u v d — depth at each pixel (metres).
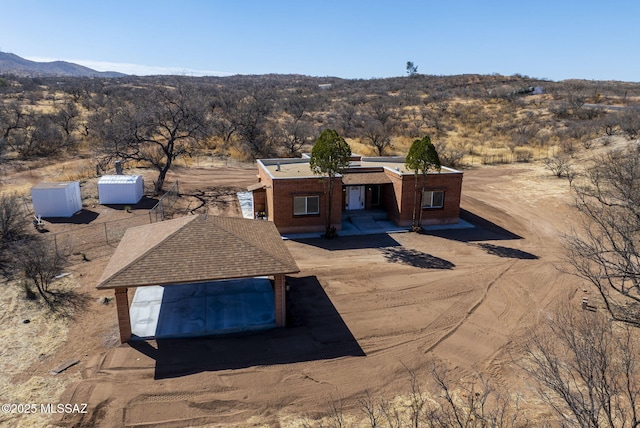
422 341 14.59
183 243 14.97
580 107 71.69
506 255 22.52
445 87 115.50
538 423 10.62
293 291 18.03
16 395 11.48
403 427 10.60
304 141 51.84
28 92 93.31
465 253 22.77
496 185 38.88
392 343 14.45
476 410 10.72
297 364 13.21
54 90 106.69
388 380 12.58
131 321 15.19
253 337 14.66
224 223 16.77
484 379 12.62
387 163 32.56
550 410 11.12
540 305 17.11
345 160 24.31
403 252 22.81
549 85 111.56
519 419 10.80
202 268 14.20
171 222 16.94
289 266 14.88
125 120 37.12
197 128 36.53
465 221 28.42
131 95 84.12
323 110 83.44
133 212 28.36
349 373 12.84
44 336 14.27
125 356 13.36
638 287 10.85
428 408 11.30
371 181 27.64
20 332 14.42
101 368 12.76
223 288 17.91
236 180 39.03
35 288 17.34
